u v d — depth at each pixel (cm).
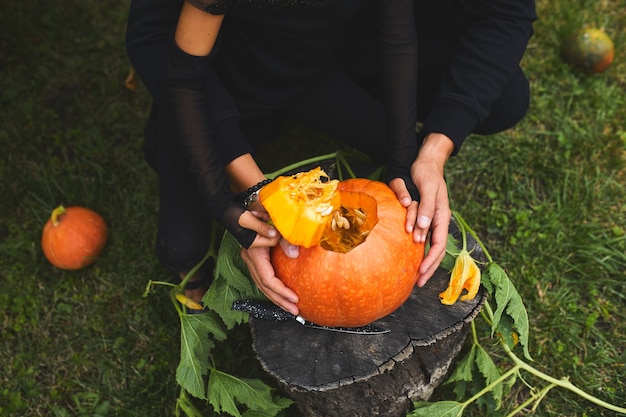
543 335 186
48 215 214
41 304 201
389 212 131
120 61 243
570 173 212
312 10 142
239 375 183
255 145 188
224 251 149
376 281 127
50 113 233
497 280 147
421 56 171
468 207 209
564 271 196
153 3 152
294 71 158
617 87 233
